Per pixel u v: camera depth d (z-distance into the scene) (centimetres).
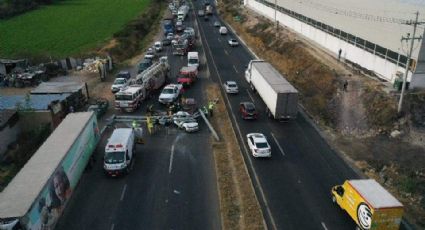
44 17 11569
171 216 2886
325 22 7175
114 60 7288
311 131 4409
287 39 8088
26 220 2222
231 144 4019
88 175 3453
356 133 4316
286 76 6481
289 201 3075
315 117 4809
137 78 5419
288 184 3322
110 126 4444
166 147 3991
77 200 3075
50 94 4759
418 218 2895
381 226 2495
